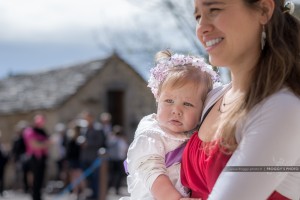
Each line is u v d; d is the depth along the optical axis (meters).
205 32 1.87
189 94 2.23
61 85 24.45
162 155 2.22
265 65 1.79
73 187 13.62
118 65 24.58
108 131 15.64
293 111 1.66
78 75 24.69
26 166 15.34
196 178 1.99
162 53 2.49
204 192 1.96
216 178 1.82
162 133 2.24
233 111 1.78
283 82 1.74
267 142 1.64
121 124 24.72
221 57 1.85
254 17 1.83
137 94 24.20
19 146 15.38
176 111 2.23
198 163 1.94
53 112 22.53
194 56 2.36
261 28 1.85
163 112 2.26
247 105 1.74
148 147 2.23
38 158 12.41
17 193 17.97
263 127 1.66
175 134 2.24
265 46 1.85
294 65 1.81
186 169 2.03
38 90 24.86
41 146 12.40
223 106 1.96
